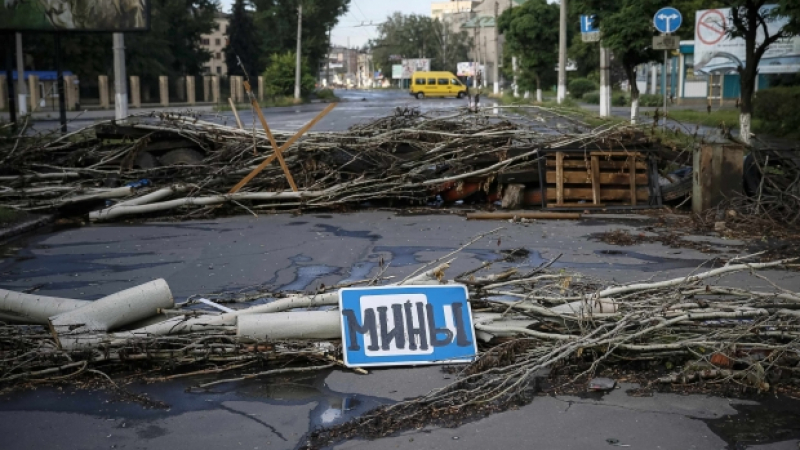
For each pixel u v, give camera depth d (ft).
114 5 71.67
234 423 17.25
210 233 41.01
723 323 20.76
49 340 20.70
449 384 18.60
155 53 232.94
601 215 45.83
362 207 49.49
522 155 48.16
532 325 21.08
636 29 88.58
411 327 20.67
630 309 20.88
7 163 50.08
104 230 42.45
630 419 17.17
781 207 43.70
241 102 225.97
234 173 48.52
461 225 42.73
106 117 141.18
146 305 21.42
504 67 269.44
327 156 49.65
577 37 208.13
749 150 45.37
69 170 50.29
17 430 17.03
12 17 68.28
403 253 35.27
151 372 20.31
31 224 42.93
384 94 336.49
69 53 199.52
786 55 112.68
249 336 20.49
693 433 16.47
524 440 16.17
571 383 19.22
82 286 29.96
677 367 19.99
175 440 16.44
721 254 34.73
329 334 20.92
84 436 16.71
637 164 48.14
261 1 298.35
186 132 52.85
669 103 161.07
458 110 52.75
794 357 19.44
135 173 50.72
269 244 37.78
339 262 33.55
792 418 17.16
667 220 43.57
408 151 50.34
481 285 22.08
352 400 18.44
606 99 111.55
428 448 15.87
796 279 29.94
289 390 19.11
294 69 248.11
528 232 40.45
